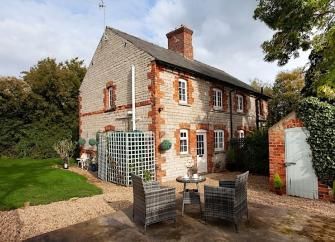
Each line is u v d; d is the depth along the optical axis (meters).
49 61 22.31
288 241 4.43
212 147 14.14
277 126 8.45
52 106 20.39
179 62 13.13
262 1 9.03
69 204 7.25
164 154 11.27
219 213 5.04
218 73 17.83
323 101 7.83
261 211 6.12
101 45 14.97
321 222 5.36
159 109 11.14
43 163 16.12
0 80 18.66
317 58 9.05
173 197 5.32
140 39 15.20
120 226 5.23
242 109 17.59
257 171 13.08
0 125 18.70
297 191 7.93
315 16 7.82
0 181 10.09
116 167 10.55
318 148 7.41
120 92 13.27
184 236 4.69
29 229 5.34
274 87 25.12
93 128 15.76
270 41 9.70
